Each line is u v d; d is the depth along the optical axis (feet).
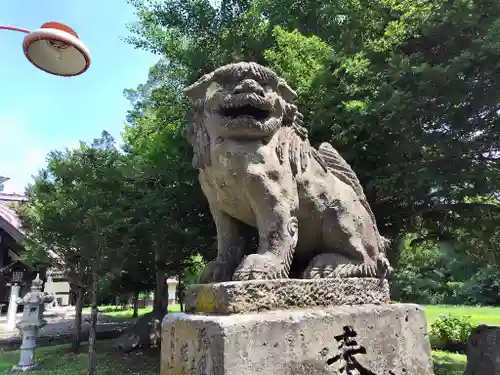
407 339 7.06
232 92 6.60
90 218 20.11
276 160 6.79
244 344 5.08
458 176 15.38
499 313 42.42
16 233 39.58
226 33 21.49
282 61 18.06
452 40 15.47
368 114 15.30
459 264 47.47
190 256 28.84
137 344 26.12
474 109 14.84
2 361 24.63
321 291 6.40
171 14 22.89
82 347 27.96
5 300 48.34
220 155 6.63
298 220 7.35
